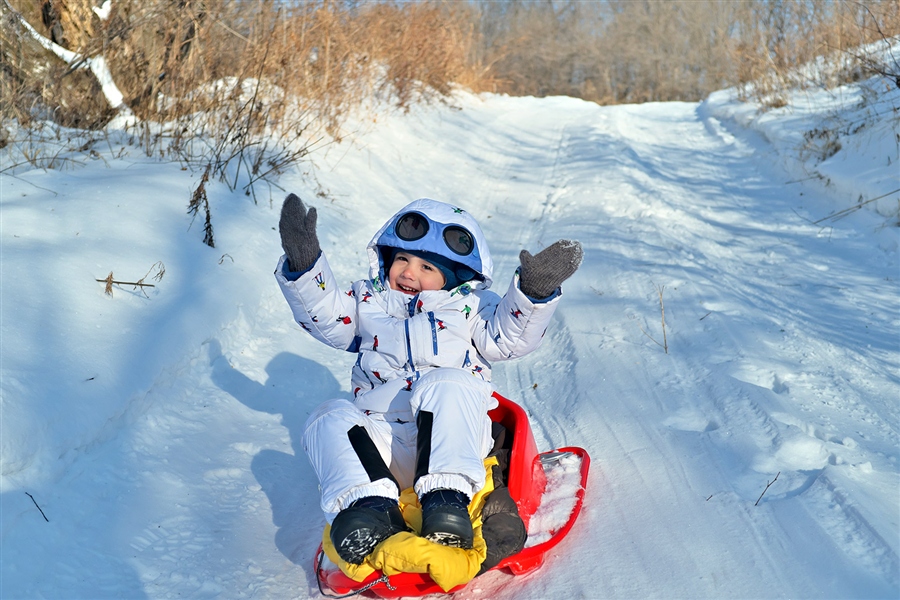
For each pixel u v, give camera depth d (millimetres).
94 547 2533
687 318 4543
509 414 2855
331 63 8344
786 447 2975
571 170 9062
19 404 2754
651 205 7406
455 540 2129
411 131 9727
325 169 6988
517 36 31609
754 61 12328
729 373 3740
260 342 4266
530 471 2695
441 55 12828
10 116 5586
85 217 4340
